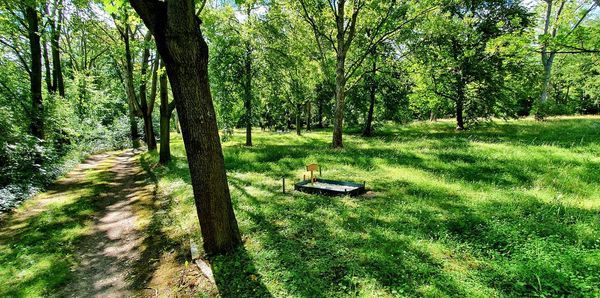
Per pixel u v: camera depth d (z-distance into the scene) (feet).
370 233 21.94
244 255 20.29
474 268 16.98
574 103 148.36
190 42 17.84
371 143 73.20
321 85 117.39
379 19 69.56
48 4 63.36
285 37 78.38
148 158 70.79
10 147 44.80
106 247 25.76
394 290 15.30
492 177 34.32
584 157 38.32
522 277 15.61
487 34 88.53
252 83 82.17
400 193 30.99
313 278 17.11
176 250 23.30
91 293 19.33
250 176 42.57
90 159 82.02
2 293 19.47
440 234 20.93
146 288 19.20
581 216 22.18
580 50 37.63
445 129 99.25
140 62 90.68
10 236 28.81
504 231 20.30
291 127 179.42
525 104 138.72
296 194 32.71
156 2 18.04
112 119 132.57
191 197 34.32
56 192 44.60
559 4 95.71
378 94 100.94
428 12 68.69
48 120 61.31
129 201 39.06
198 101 18.89
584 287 13.99
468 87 88.84
